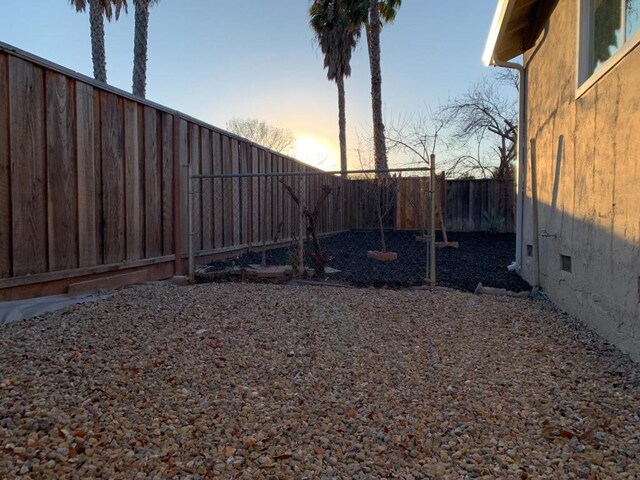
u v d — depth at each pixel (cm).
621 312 279
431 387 233
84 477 153
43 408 194
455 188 1194
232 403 212
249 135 2302
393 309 380
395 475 160
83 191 388
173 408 205
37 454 162
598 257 313
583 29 343
